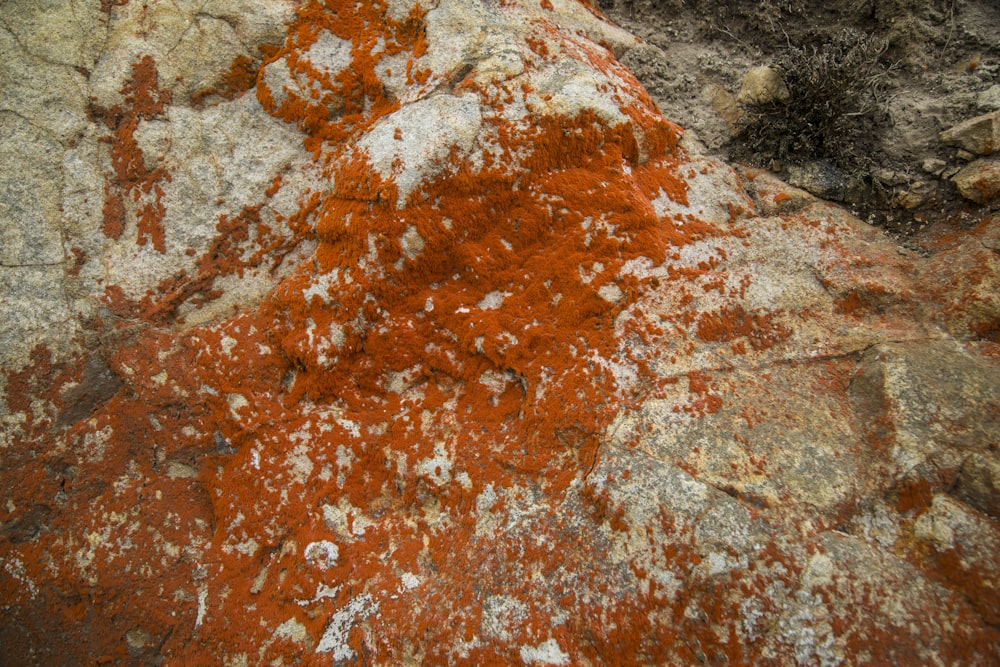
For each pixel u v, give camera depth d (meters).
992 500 0.88
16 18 1.20
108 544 1.07
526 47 1.25
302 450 1.08
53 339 1.14
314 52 1.27
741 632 0.86
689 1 1.55
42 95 1.20
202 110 1.26
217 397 1.11
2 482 1.09
